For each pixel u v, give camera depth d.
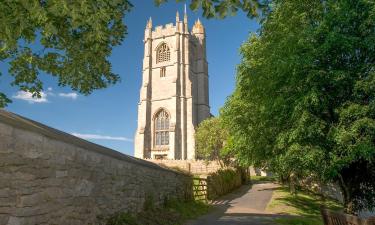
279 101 13.12
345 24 12.52
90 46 10.57
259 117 16.70
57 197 7.30
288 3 14.53
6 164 5.83
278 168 18.00
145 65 77.00
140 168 12.55
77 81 11.98
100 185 9.38
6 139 5.85
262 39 16.64
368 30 12.43
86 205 8.56
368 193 15.52
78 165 8.24
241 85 18.72
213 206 21.05
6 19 6.39
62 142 7.56
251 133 18.78
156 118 74.00
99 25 6.87
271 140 16.81
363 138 11.67
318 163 12.67
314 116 12.36
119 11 10.45
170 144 69.69
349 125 12.10
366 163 13.95
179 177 17.84
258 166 22.20
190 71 78.00
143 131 71.81
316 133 12.47
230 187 32.84
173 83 73.38
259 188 36.84
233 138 23.52
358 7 12.47
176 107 72.25
